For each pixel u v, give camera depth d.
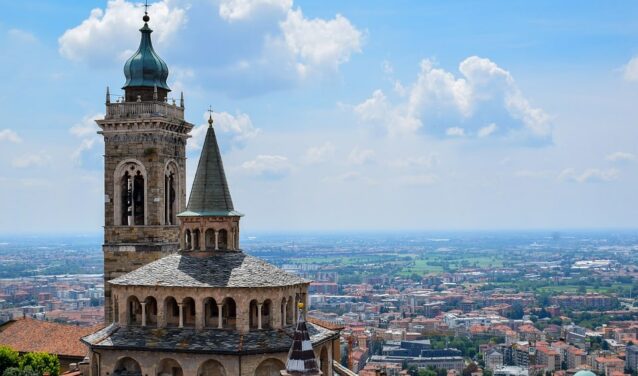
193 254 119.06
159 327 111.62
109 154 150.38
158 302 111.94
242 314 109.19
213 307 112.19
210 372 107.75
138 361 109.12
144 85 152.75
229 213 120.00
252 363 106.19
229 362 105.88
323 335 117.25
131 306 114.75
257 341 107.44
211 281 111.00
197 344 107.25
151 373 108.38
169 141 153.00
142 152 148.88
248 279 111.19
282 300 112.25
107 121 149.38
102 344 109.81
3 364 156.75
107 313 148.88
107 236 150.38
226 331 109.62
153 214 148.50
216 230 119.31
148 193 148.75
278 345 107.06
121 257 149.00
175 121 153.00
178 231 155.00
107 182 150.50
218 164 121.88
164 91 156.25
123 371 110.50
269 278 112.56
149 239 148.50
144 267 117.81
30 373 151.62
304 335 91.75
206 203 120.12
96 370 112.19
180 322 111.00
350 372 125.88
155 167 148.62
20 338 169.00
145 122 148.00
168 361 109.12
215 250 119.12
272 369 108.19
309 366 90.75
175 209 155.50
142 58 154.00
